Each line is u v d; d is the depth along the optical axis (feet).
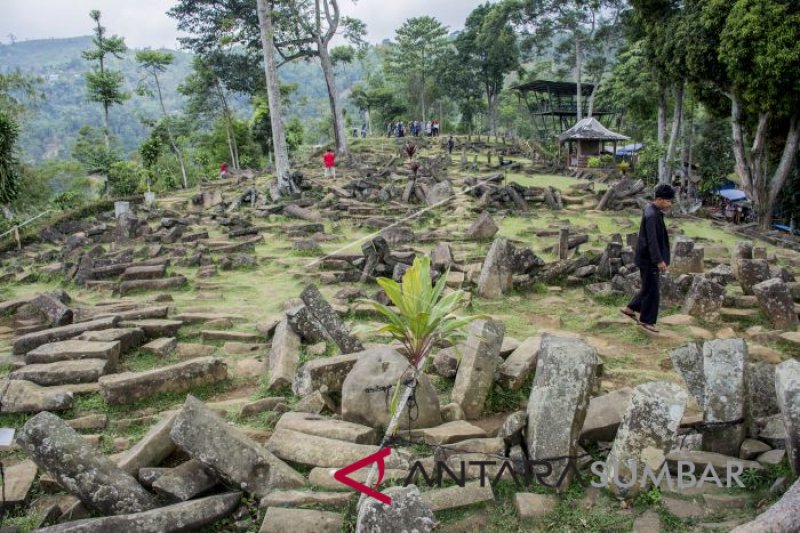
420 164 91.15
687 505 12.92
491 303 30.27
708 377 15.20
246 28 129.18
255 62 142.20
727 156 112.16
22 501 14.03
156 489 13.50
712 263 38.83
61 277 41.01
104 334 23.81
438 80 225.97
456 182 75.61
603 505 13.14
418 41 230.07
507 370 19.66
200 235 50.85
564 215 58.54
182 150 176.96
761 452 14.49
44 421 13.29
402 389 16.39
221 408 18.97
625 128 188.96
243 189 85.81
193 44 137.39
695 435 15.76
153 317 27.96
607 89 174.50
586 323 27.20
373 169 88.12
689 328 26.13
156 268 37.24
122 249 46.57
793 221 93.40
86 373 20.62
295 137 179.22
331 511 12.96
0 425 18.20
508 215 57.62
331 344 24.25
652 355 23.25
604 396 16.71
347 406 17.01
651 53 85.97
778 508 11.16
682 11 75.66
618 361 22.63
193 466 14.08
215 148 180.65
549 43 161.07
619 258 34.27
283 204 64.23
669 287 29.66
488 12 197.67
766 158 73.72
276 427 16.65
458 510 13.20
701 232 53.93
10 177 70.74
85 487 12.98
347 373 19.38
